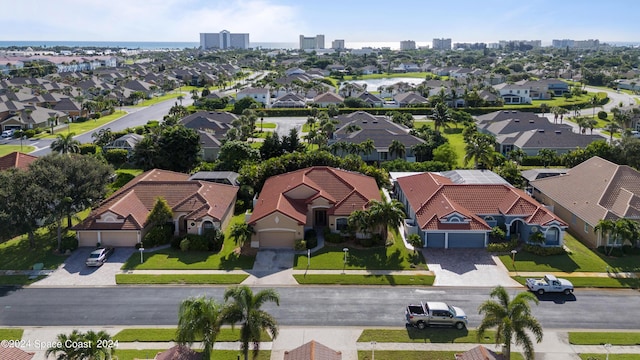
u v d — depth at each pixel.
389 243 59.84
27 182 55.69
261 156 92.75
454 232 58.66
